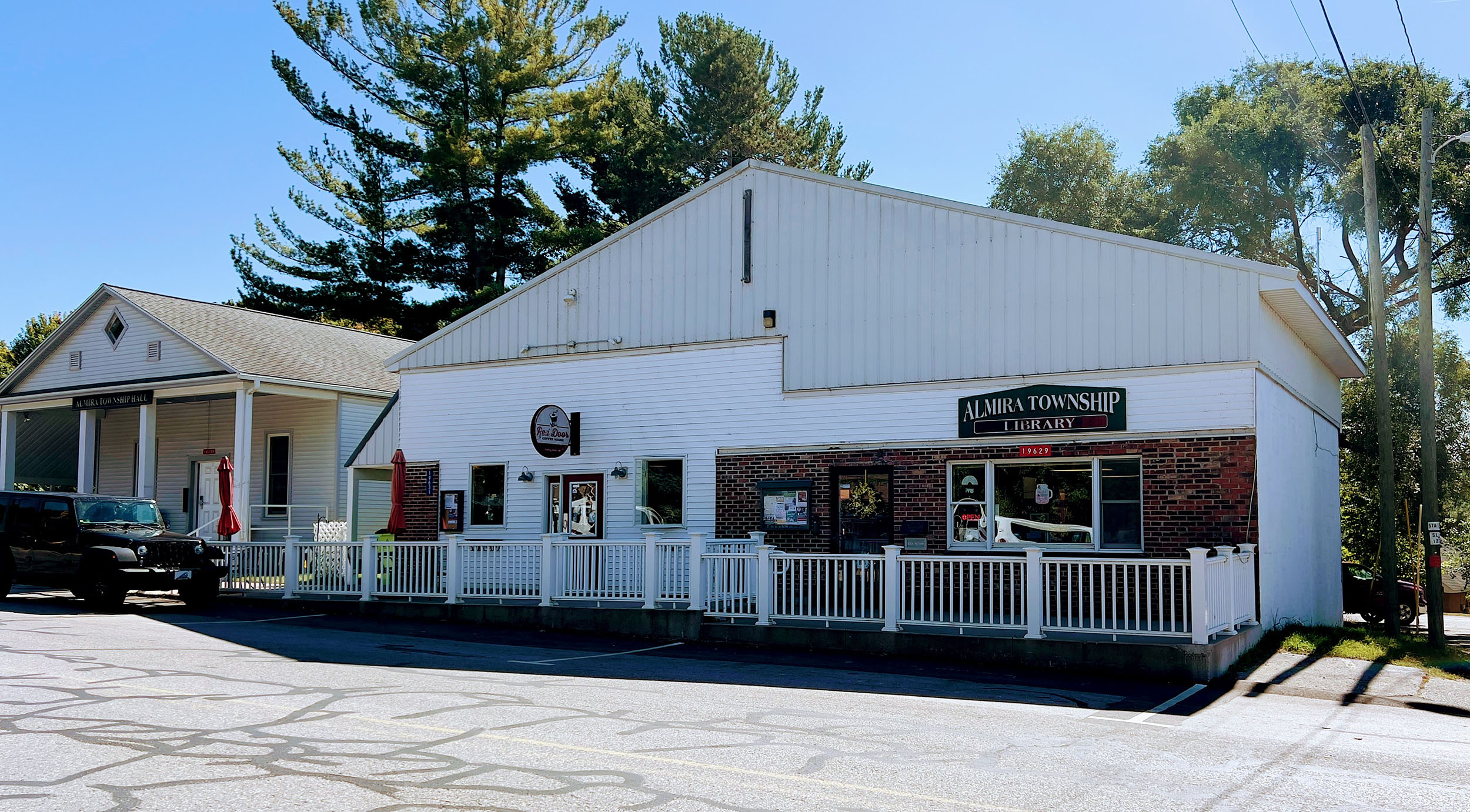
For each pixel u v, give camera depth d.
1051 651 14.16
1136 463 17.27
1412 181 33.50
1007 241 18.61
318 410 30.14
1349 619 29.47
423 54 43.94
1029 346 18.20
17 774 7.48
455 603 19.55
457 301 45.34
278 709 10.07
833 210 20.38
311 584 21.64
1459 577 38.94
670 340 21.83
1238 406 16.48
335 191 45.97
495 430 23.69
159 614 19.62
